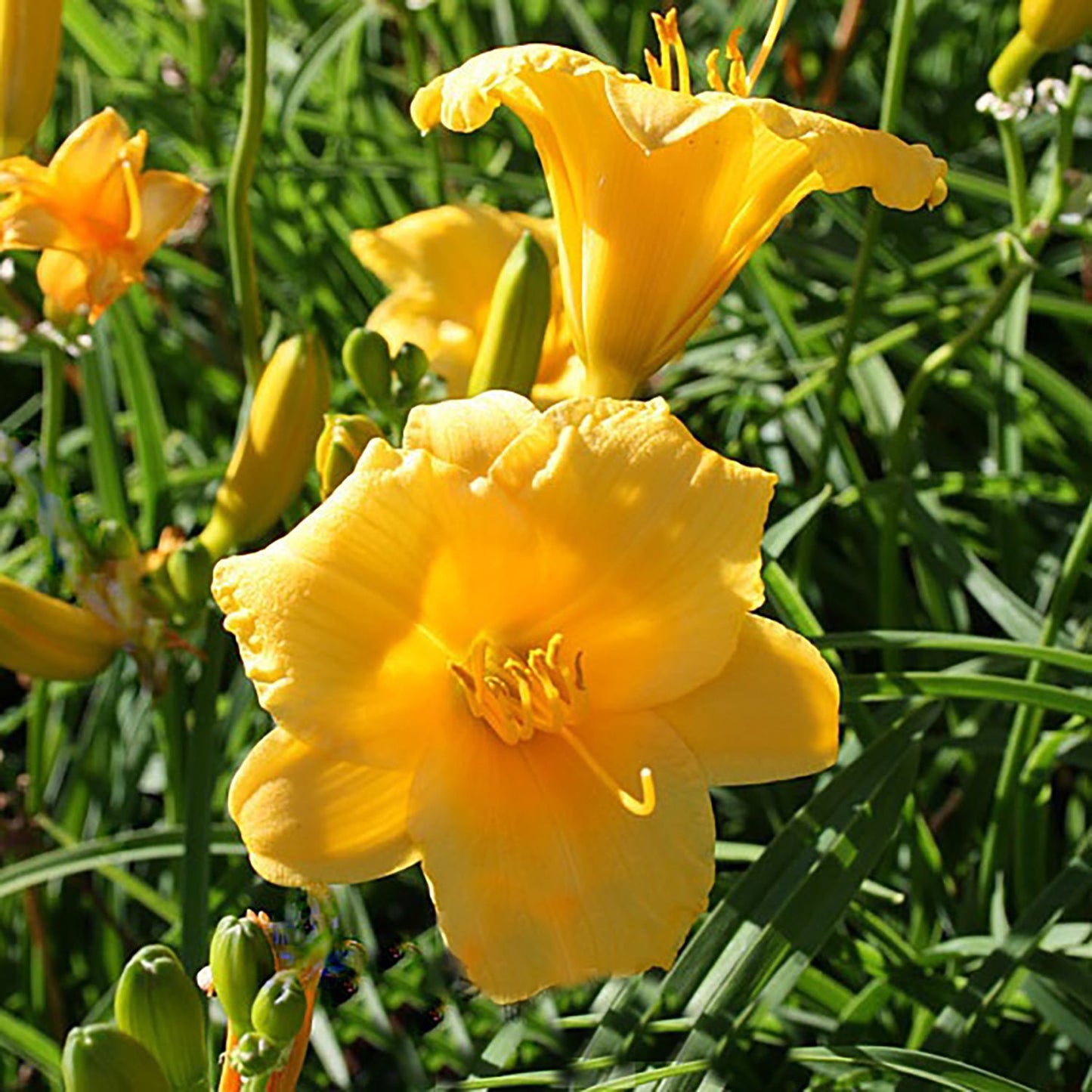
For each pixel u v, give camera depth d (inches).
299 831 15.6
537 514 16.0
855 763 18.0
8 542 24.2
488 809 15.9
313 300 24.5
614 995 19.1
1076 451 23.3
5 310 19.6
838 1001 19.3
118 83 24.9
